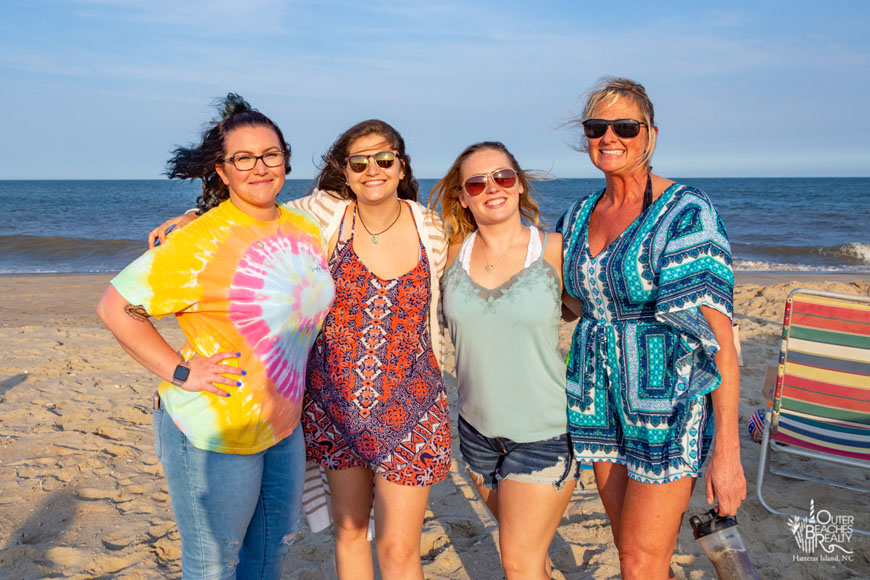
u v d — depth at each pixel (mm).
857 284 10234
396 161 2479
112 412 5277
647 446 2172
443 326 2658
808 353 3688
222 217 2166
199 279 2057
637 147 2252
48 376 6262
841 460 3531
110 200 62719
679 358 2127
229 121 2156
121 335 2037
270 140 2150
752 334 7648
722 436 2082
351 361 2475
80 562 3213
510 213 2459
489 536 3514
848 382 3627
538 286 2359
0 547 3322
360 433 2467
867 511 3703
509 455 2420
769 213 38469
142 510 3756
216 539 2195
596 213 2432
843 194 67188
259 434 2176
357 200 2592
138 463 4371
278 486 2336
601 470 2422
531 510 2389
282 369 2211
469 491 4086
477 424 2465
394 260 2557
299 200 2670
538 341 2359
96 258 19922
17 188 109812
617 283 2229
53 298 11547
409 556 2506
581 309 2584
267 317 2139
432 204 2721
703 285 2051
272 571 2426
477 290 2408
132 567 3189
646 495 2172
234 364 2117
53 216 40000
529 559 2428
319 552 3418
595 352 2320
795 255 20703
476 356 2408
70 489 3961
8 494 3873
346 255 2533
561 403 2396
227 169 2152
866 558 3254
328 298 2367
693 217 2115
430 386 2527
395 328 2492
